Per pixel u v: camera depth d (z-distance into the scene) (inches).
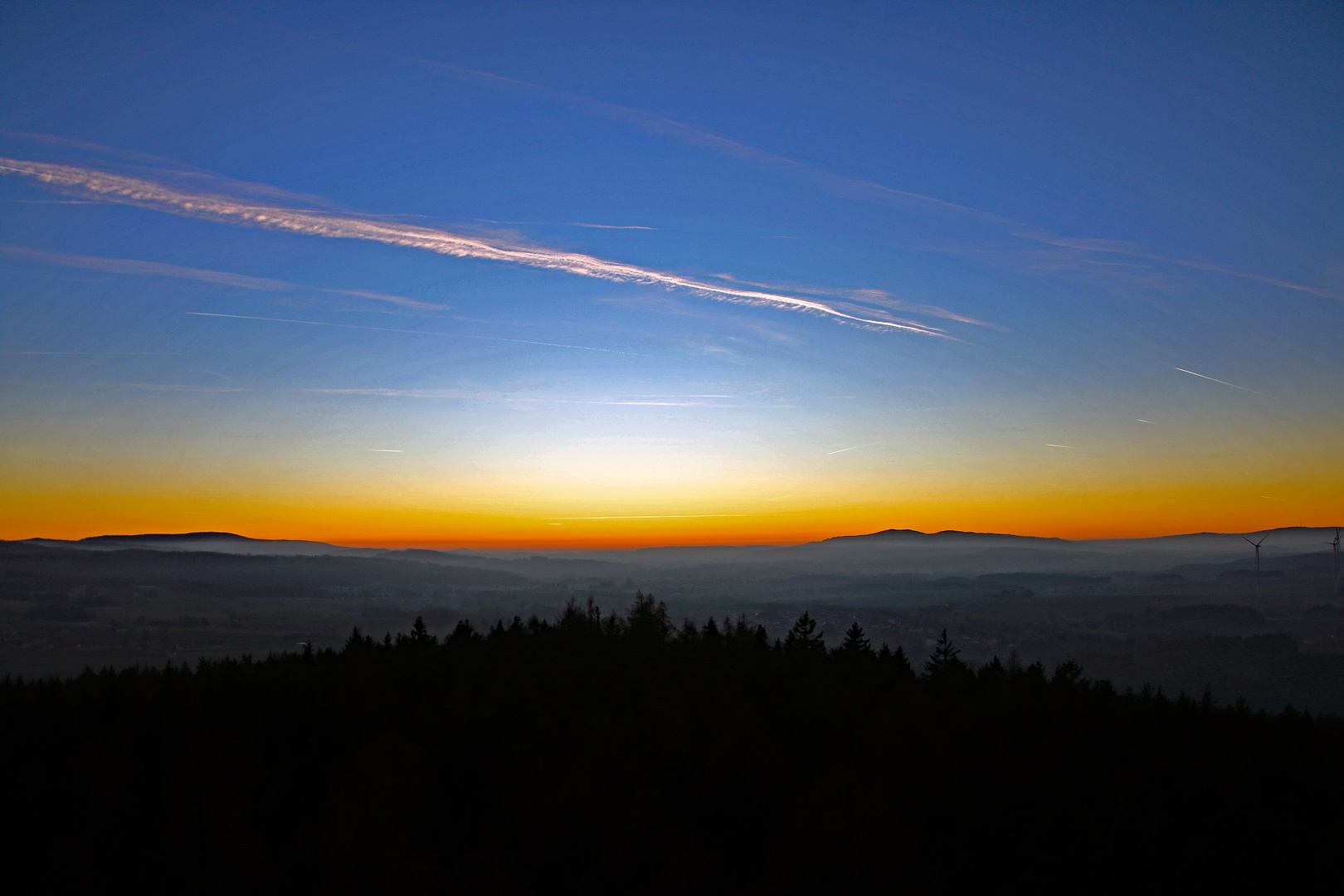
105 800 462.9
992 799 506.9
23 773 485.7
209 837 434.6
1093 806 498.3
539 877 422.9
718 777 523.8
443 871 423.2
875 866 434.3
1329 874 437.1
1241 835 467.5
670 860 433.1
